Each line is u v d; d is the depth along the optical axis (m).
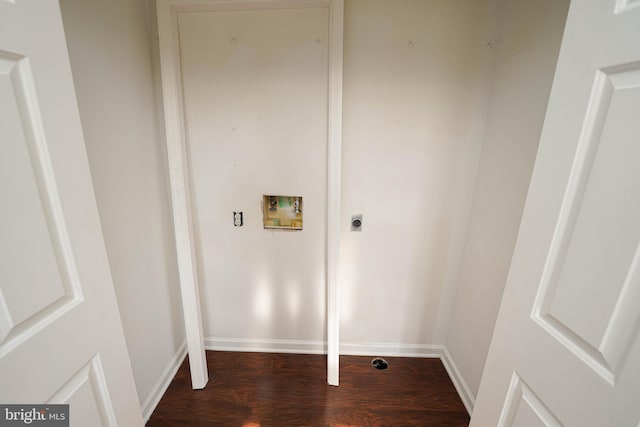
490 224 1.34
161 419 1.39
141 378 1.36
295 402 1.49
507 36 1.24
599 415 0.49
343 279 1.69
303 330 1.80
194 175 1.53
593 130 0.51
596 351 0.49
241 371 1.69
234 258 1.67
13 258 0.50
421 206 1.55
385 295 1.72
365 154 1.48
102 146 1.07
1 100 0.47
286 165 1.50
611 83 0.48
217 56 1.36
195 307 1.49
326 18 1.29
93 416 0.70
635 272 0.44
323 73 1.36
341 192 1.54
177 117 1.32
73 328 0.63
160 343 1.52
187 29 1.32
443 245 1.61
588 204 0.51
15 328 0.51
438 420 1.41
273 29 1.31
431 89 1.38
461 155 1.47
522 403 0.66
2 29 0.47
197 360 1.54
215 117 1.44
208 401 1.49
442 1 1.27
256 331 1.82
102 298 0.72
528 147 1.09
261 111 1.42
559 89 0.58
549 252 0.60
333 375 1.58
